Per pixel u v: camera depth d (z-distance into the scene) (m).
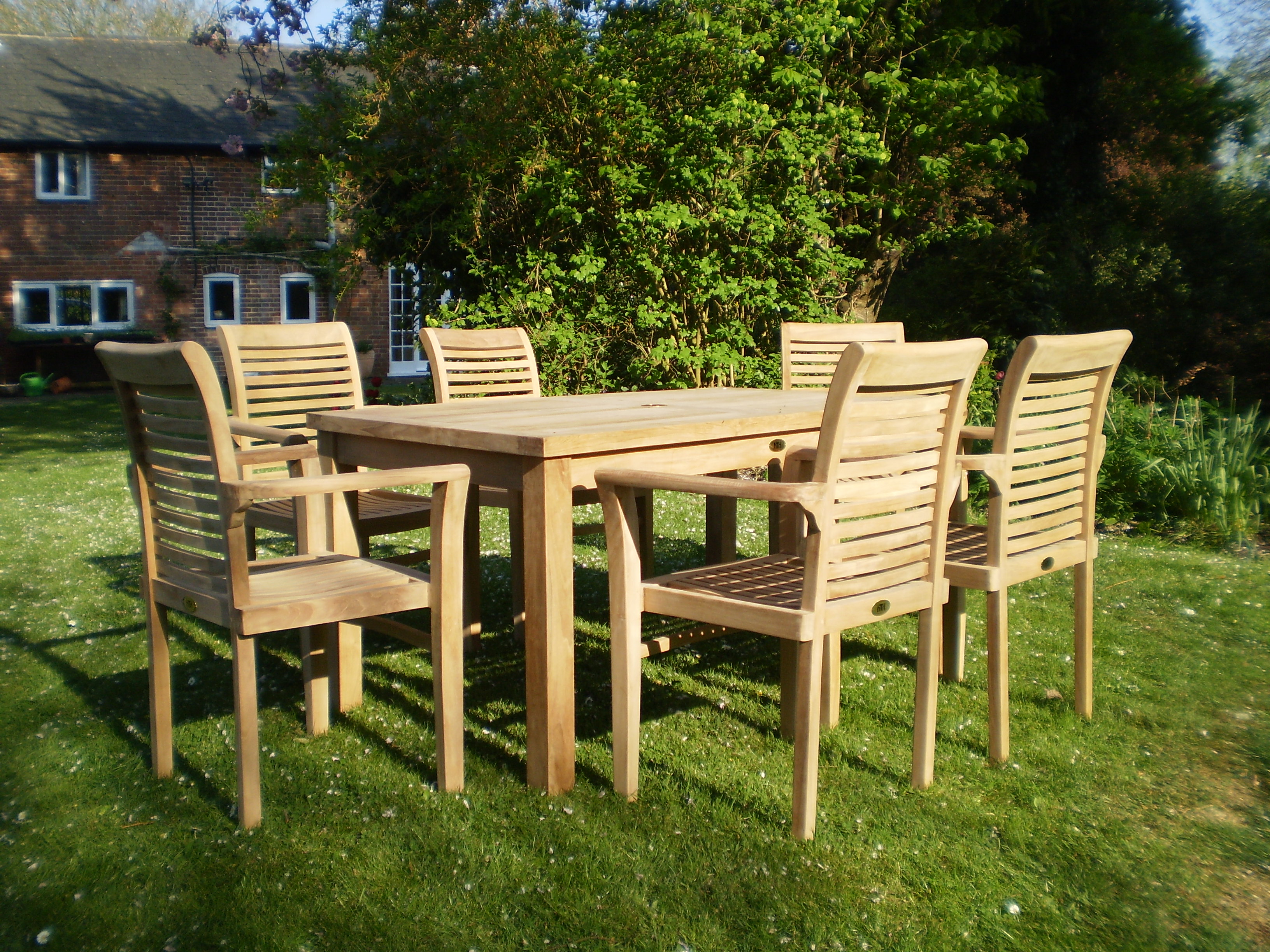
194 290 18.48
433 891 2.08
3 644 3.75
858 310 10.03
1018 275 10.60
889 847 2.26
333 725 3.00
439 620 2.46
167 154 18.12
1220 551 5.38
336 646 3.08
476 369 4.45
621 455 2.60
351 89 9.34
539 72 8.16
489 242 8.76
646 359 7.96
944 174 9.30
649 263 7.60
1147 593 4.46
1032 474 2.79
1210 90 13.21
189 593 2.43
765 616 2.30
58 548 5.37
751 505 6.61
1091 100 12.33
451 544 2.45
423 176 8.94
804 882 2.11
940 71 9.87
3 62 19.73
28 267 17.97
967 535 3.20
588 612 4.26
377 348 19.14
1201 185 11.89
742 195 7.86
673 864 2.18
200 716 3.07
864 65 9.44
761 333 8.30
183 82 20.23
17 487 7.42
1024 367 2.63
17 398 15.99
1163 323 10.43
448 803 2.47
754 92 8.35
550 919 1.98
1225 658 3.60
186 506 2.39
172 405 2.32
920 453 2.46
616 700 2.50
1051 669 3.47
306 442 3.16
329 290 9.95
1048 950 1.89
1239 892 2.10
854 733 2.93
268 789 2.55
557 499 2.45
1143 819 2.41
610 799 2.50
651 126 7.88
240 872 2.14
